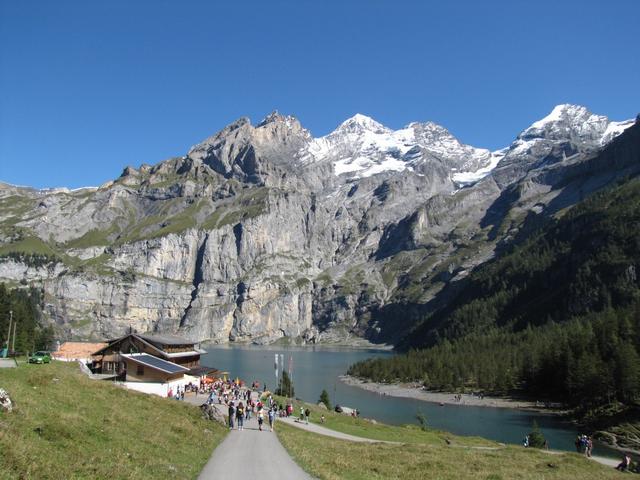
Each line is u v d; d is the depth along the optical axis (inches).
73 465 951.0
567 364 5954.7
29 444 960.3
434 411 5885.8
